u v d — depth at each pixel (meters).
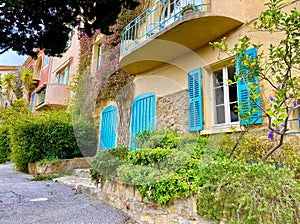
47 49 3.47
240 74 3.26
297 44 2.86
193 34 4.73
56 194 4.32
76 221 2.91
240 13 4.54
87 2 3.29
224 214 2.29
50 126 7.27
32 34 3.23
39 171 6.60
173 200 2.71
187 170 2.85
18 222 2.81
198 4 4.96
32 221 2.86
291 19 2.88
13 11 2.88
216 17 4.29
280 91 2.72
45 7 2.93
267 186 2.17
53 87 10.96
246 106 3.94
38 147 7.09
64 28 3.33
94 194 4.17
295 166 2.81
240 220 2.18
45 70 16.11
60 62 13.52
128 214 3.25
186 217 2.55
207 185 2.45
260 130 3.81
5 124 11.21
